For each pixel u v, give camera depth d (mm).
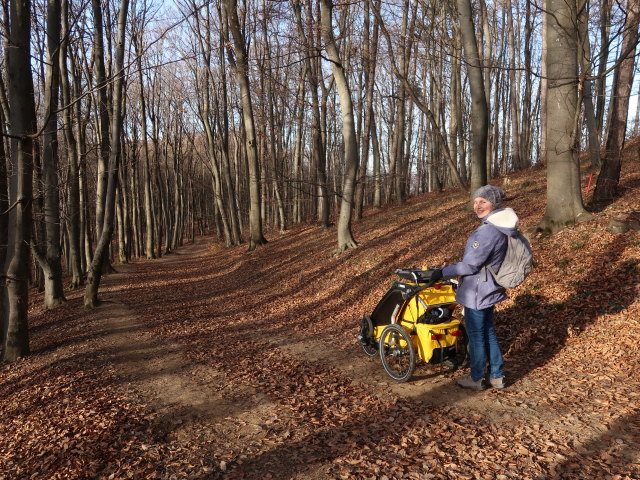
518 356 5461
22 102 7871
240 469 3443
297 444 3793
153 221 32031
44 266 13883
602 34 11773
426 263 10766
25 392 6117
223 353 7383
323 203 22531
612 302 6035
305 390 5184
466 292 4414
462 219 13305
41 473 3658
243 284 16125
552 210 9016
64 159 19766
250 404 4879
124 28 12242
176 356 7406
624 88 9688
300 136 27719
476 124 13383
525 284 7406
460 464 3225
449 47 16031
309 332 8508
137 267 25594
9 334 8164
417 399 4535
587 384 4387
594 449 3254
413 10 16047
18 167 7941
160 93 33469
